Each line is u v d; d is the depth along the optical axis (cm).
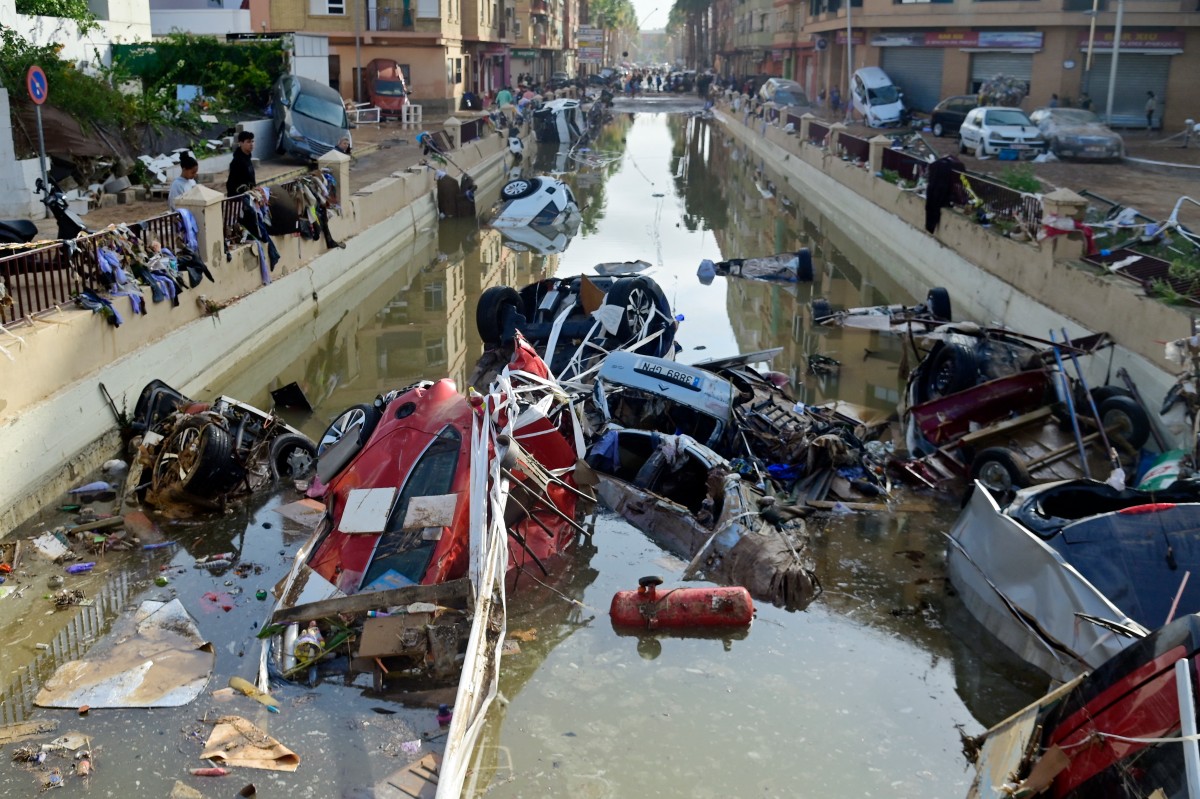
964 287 1948
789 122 4506
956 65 4434
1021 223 1755
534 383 1020
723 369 1264
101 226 1677
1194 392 1034
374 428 994
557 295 1540
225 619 791
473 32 5547
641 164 4644
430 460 841
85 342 1093
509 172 4275
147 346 1227
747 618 809
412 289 2152
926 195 2211
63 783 599
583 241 2750
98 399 1101
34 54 1958
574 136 5503
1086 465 1034
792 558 879
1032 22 4106
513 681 729
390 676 704
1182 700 458
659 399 1167
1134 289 1321
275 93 2886
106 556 900
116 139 2034
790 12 6988
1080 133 3080
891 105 4356
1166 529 760
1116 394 1138
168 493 980
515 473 873
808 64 6544
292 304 1750
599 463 1076
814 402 1415
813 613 841
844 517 1027
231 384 1462
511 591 851
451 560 760
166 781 602
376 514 791
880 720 698
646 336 1419
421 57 4747
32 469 970
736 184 3975
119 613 802
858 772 644
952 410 1133
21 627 780
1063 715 538
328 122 2894
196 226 1408
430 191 2998
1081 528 771
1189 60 3972
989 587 821
